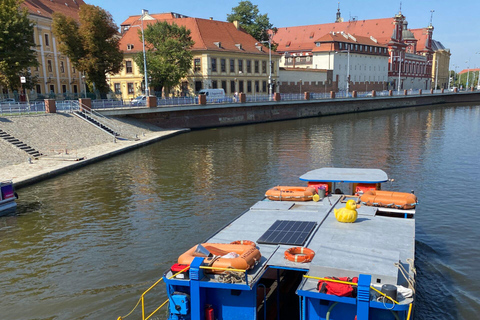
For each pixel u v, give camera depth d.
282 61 108.69
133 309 10.54
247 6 85.50
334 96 77.75
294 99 69.56
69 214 18.39
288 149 36.12
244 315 7.81
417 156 32.12
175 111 52.16
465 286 11.59
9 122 32.66
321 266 7.76
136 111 46.12
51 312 10.52
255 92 76.81
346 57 101.31
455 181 23.62
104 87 55.47
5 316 10.39
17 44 43.59
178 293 7.96
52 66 61.75
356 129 52.25
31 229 16.59
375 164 29.05
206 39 69.12
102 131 39.19
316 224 10.50
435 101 112.38
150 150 35.72
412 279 7.49
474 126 54.47
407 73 130.88
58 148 32.53
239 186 22.95
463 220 16.97
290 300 9.62
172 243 14.85
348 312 7.25
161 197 20.89
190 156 32.69
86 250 14.37
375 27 124.06
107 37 53.28
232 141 41.59
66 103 41.25
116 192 21.92
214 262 7.82
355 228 10.10
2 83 42.56
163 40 59.53
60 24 51.00
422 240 14.92
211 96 61.66
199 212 18.38
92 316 10.29
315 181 13.89
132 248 14.47
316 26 119.75
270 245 9.30
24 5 57.62
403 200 11.58
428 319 10.05
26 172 25.08
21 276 12.52
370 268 7.61
